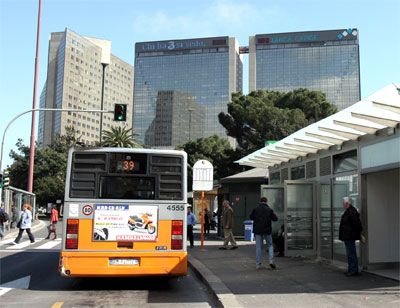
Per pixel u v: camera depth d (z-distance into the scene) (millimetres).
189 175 56375
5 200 32031
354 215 11258
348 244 11227
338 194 13703
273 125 51219
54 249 19625
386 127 10875
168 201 10031
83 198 9836
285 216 15359
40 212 73938
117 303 8773
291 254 15281
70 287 10539
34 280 11484
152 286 10711
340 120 10859
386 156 10984
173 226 9953
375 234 12102
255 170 27719
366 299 8500
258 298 8672
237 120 54250
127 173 10039
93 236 9727
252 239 23203
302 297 8742
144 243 9836
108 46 77562
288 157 17656
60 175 70312
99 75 75500
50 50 75312
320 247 15031
